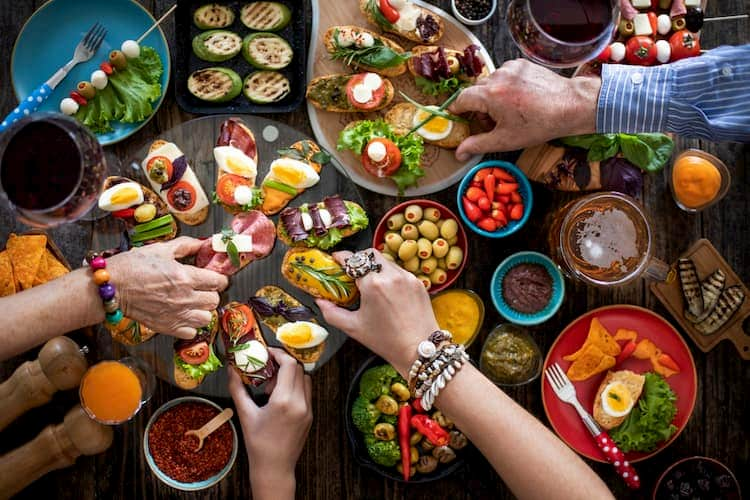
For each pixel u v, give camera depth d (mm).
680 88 1616
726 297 1822
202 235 1760
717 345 1891
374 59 1748
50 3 1762
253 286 1749
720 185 1812
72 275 1488
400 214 1789
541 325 1876
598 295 1876
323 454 1851
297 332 1702
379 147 1705
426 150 1830
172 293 1548
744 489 1874
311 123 1820
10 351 1434
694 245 1857
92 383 1684
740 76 1619
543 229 1875
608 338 1804
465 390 1420
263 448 1651
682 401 1833
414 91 1831
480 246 1875
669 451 1880
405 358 1518
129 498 1826
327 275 1697
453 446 1784
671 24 1809
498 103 1663
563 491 1313
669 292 1863
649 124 1656
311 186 1754
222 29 1786
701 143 1891
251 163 1706
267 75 1785
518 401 1869
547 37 1467
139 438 1825
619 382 1787
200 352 1666
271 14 1778
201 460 1768
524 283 1813
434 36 1806
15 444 1823
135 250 1557
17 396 1712
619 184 1801
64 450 1724
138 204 1694
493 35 1862
